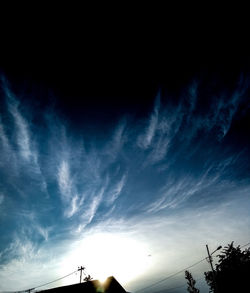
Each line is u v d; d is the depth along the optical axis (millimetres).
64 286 19859
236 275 22234
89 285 19750
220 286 23188
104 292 19312
